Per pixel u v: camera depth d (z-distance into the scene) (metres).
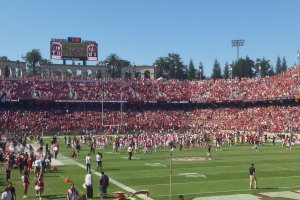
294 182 32.09
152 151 56.91
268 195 27.28
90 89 103.38
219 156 49.91
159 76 173.88
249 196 27.05
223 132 83.56
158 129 90.94
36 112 92.75
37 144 64.19
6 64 120.69
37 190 26.31
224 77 174.38
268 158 47.53
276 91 94.25
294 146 63.59
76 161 45.34
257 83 104.25
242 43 123.31
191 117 100.69
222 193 28.03
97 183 32.03
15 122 86.50
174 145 60.19
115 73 151.50
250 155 50.91
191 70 169.25
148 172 37.25
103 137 66.19
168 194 27.70
